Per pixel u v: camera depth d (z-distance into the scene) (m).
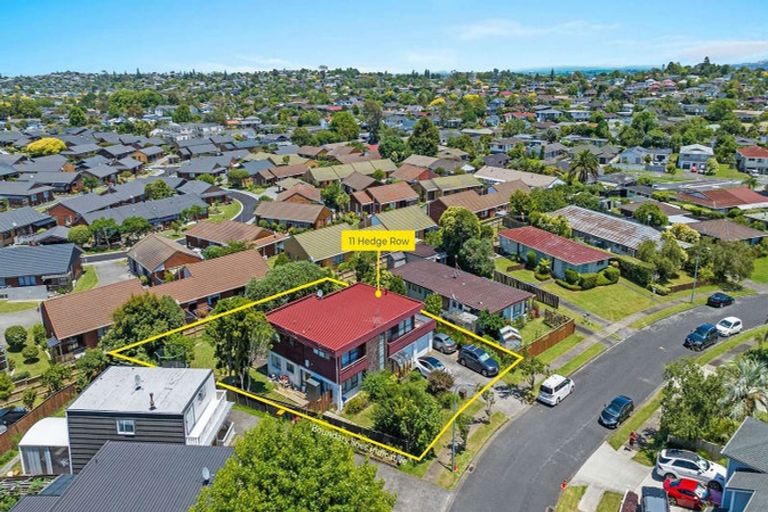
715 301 58.28
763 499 25.27
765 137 175.00
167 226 98.88
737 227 77.50
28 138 178.38
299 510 19.56
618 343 50.53
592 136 179.88
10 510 24.66
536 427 38.34
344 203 101.38
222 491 20.09
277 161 142.50
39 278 68.81
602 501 31.38
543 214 80.06
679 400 34.88
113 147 162.12
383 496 22.23
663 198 101.00
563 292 61.78
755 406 35.03
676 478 32.44
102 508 23.72
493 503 31.34
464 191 97.12
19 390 44.28
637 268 63.78
